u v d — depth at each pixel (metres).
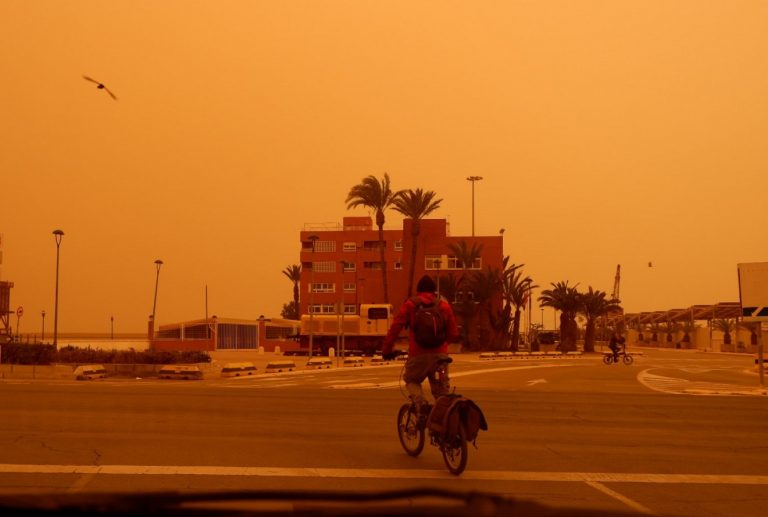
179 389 20.77
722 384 26.81
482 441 12.01
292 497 4.76
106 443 11.02
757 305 25.97
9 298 57.81
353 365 41.72
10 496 4.66
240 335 74.94
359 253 87.69
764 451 11.33
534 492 8.34
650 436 12.77
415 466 9.73
